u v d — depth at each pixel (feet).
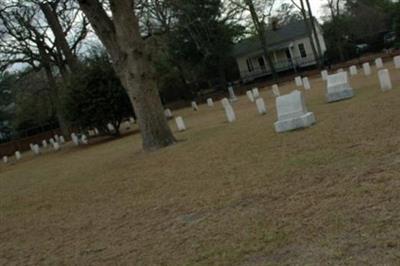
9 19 116.57
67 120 105.19
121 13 55.11
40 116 193.77
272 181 28.78
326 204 22.00
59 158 89.61
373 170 25.23
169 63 178.40
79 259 23.76
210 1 161.38
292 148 36.73
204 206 27.66
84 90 98.99
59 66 140.87
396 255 15.49
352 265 15.58
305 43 206.69
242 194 27.84
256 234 20.72
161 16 97.55
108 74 99.76
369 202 20.71
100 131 106.01
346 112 47.19
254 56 213.66
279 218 21.98
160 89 182.09
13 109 209.46
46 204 41.55
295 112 44.98
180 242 22.50
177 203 30.04
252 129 53.06
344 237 17.92
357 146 31.55
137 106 57.06
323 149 33.40
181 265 19.49
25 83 160.25
